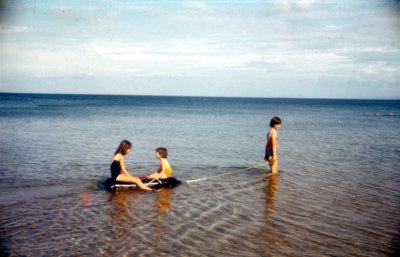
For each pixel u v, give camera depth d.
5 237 6.98
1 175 12.48
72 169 13.80
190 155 18.17
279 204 9.62
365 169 14.98
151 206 9.21
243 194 10.59
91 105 95.75
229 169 14.62
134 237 7.12
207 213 8.73
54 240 6.89
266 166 15.39
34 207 8.89
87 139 23.70
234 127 36.22
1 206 8.88
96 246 6.65
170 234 7.31
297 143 24.00
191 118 51.00
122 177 10.95
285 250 6.67
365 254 6.59
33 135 25.22
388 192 11.17
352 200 10.16
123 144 11.21
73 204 9.23
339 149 21.23
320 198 10.33
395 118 60.53
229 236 7.28
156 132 29.64
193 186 11.55
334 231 7.71
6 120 38.38
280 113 73.75
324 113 78.00
